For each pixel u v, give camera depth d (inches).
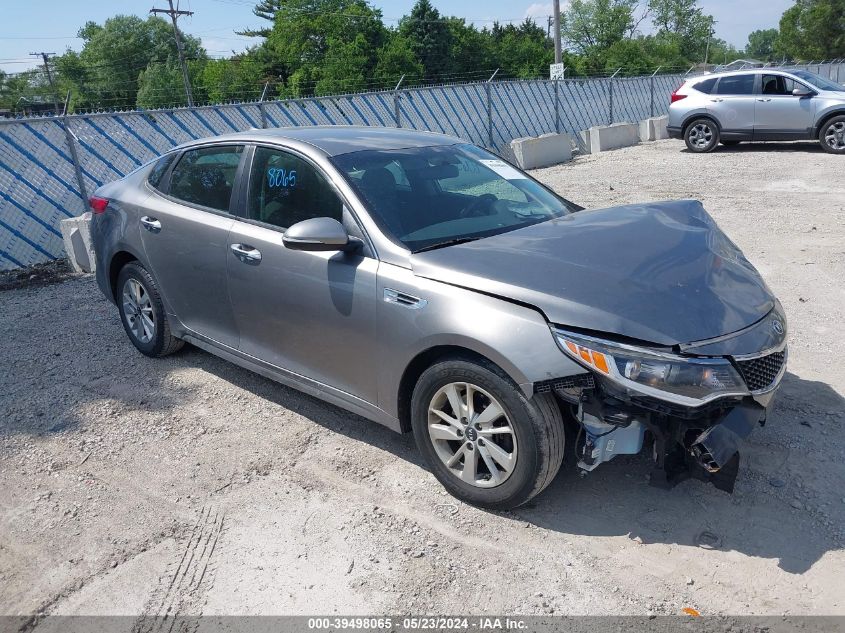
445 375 130.6
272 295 160.9
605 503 135.5
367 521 134.9
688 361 113.2
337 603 115.0
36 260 384.2
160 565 126.1
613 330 115.0
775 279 264.5
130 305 214.4
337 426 171.2
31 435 173.8
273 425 173.2
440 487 144.3
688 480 140.7
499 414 126.1
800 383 179.2
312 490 145.8
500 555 123.6
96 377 205.9
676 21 3754.9
